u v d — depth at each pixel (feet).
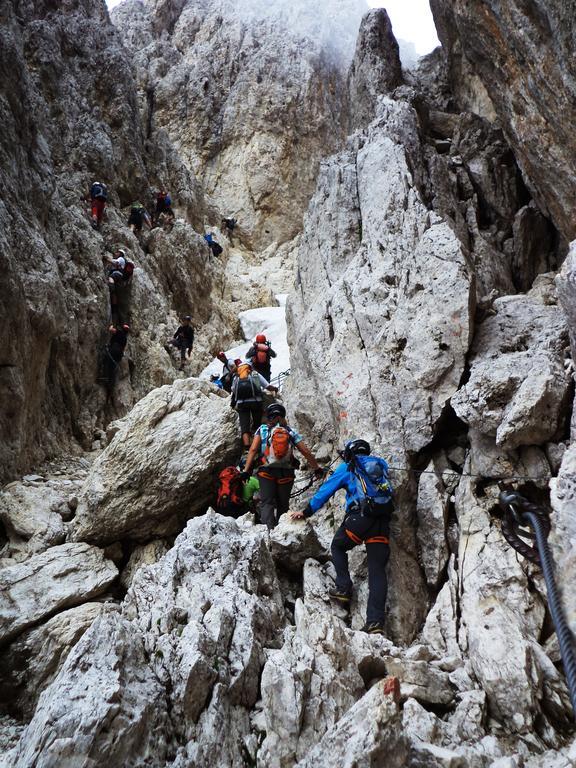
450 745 11.98
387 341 21.08
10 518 21.71
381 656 14.28
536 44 19.93
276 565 18.17
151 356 45.47
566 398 17.35
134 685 12.05
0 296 24.61
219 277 73.26
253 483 20.89
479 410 17.65
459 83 42.45
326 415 23.18
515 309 21.17
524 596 15.11
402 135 30.86
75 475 28.32
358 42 45.70
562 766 11.22
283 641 14.60
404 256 23.86
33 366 28.40
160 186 73.67
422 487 18.43
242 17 108.37
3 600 17.38
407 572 17.30
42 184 36.17
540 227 30.76
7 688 16.06
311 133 97.55
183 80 101.35
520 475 17.25
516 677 13.11
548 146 22.03
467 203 31.60
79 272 39.91
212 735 11.91
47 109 55.11
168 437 21.83
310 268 28.68
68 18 65.31
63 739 10.61
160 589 15.28
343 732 10.69
